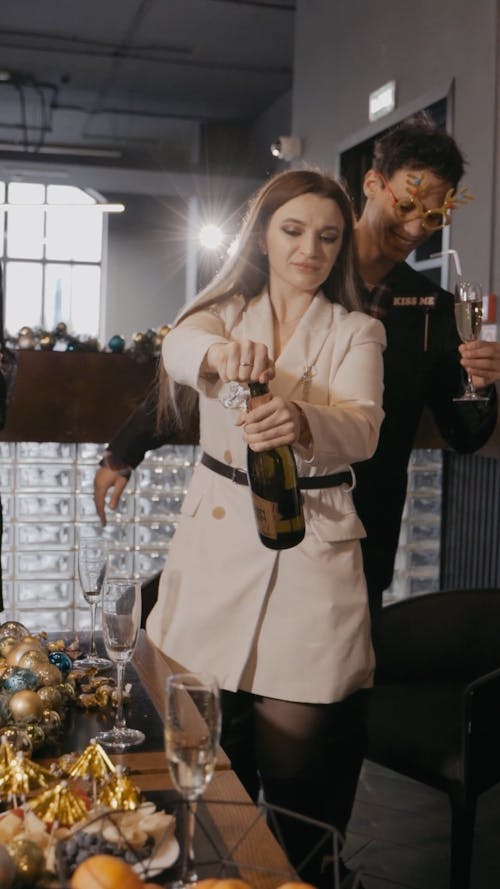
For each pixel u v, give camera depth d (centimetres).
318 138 555
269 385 165
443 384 231
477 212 391
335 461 157
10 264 1248
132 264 1262
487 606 253
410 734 223
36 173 1070
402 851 269
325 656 163
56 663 166
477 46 390
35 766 119
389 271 236
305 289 167
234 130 1093
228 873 107
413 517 398
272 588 165
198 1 726
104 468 251
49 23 786
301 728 165
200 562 171
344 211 168
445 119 428
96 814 105
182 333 167
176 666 172
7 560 372
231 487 169
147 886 89
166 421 236
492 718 213
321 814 170
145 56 866
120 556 378
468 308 207
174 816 112
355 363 166
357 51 502
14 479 369
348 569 167
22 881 94
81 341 368
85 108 1036
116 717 149
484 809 303
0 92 982
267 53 846
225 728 176
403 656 252
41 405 354
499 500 364
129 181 1117
